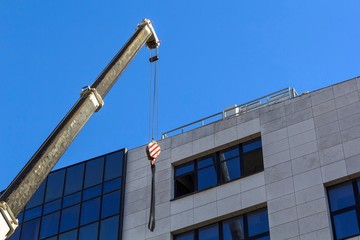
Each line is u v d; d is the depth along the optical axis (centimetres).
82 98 2905
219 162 4406
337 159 4006
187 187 4425
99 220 4556
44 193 4903
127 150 4834
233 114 4691
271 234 3903
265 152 4238
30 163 2611
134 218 4434
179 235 4241
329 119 4181
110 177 4738
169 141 4641
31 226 4775
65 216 4716
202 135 4544
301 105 4319
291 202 3966
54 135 2725
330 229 3788
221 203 4191
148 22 3488
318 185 3959
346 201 3878
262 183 4131
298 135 4206
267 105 4631
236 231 4084
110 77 3102
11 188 2512
